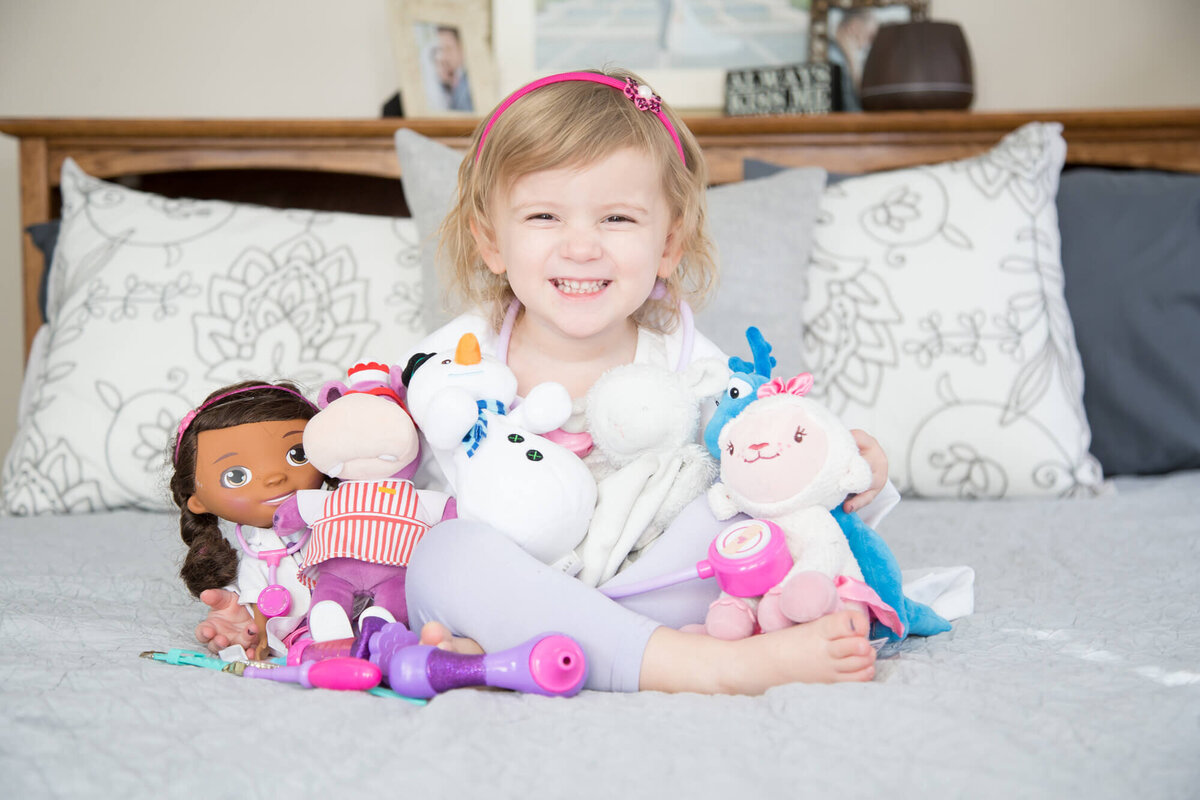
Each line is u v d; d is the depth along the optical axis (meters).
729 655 0.78
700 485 0.99
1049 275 1.76
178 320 1.72
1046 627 0.95
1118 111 2.02
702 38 2.32
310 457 0.95
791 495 0.87
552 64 2.31
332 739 0.66
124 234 1.82
